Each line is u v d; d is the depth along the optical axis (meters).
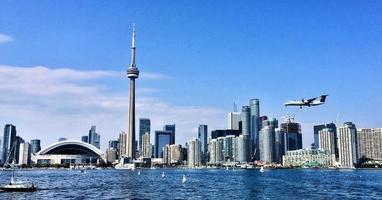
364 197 187.25
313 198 181.75
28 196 179.62
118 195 189.38
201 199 175.25
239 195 193.75
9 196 178.12
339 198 182.25
